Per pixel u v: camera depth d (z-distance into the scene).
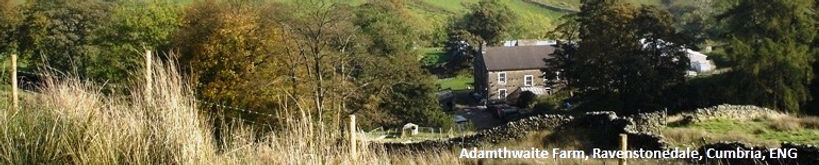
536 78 60.31
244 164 4.64
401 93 37.62
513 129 19.78
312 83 22.53
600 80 40.31
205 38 24.33
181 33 25.53
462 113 54.22
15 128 4.83
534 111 47.72
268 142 4.89
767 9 36.03
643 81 38.47
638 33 39.19
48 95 5.50
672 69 39.31
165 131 4.65
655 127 18.86
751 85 35.75
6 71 7.62
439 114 39.72
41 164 4.49
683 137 17.44
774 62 35.41
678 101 38.69
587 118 19.92
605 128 19.17
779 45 35.47
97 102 5.31
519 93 58.72
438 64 76.06
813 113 36.38
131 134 4.62
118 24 36.50
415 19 81.75
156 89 5.01
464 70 74.12
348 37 25.47
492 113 53.25
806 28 35.66
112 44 35.94
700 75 44.75
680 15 93.88
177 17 36.44
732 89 36.31
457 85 68.06
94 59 35.34
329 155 4.57
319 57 23.36
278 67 23.80
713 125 19.95
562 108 45.00
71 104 5.17
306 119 4.83
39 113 5.09
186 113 4.80
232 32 23.66
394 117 35.41
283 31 24.14
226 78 23.30
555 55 47.09
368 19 43.19
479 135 19.77
